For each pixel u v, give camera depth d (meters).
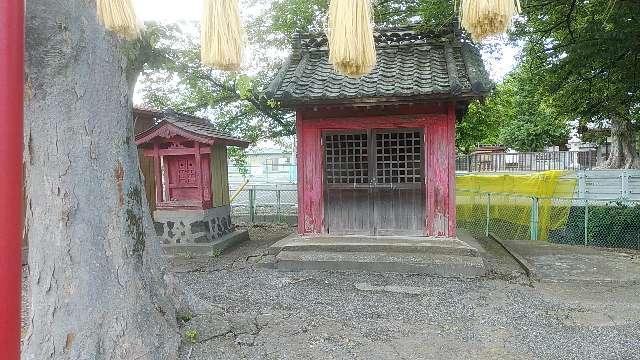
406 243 7.95
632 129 20.08
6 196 1.30
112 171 3.74
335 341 4.63
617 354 4.34
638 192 14.78
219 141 9.24
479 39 1.47
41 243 3.51
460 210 13.00
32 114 3.38
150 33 5.75
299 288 6.56
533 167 24.78
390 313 5.50
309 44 9.27
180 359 4.11
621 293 6.31
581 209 11.52
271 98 7.72
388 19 12.30
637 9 8.71
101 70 3.62
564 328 5.00
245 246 9.93
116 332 3.64
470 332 4.91
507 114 22.80
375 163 8.41
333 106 7.82
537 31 10.96
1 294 1.28
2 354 1.28
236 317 5.15
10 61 1.31
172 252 8.90
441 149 8.15
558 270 7.38
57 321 3.47
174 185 9.51
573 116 13.95
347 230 8.55
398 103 7.51
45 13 3.21
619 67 10.26
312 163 8.59
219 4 1.56
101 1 1.50
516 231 11.66
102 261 3.62
